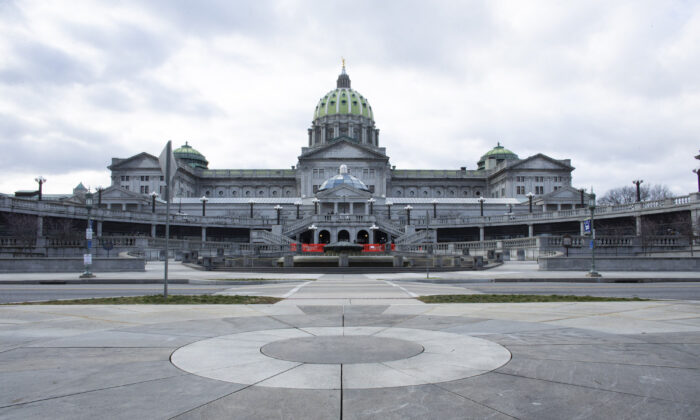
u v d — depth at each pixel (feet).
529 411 16.92
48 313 39.24
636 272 108.27
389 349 25.82
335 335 29.84
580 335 29.66
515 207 368.07
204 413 16.70
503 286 75.51
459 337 28.99
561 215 261.03
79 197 351.05
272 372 21.48
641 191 409.69
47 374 21.22
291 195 510.17
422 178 514.68
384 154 477.36
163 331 31.35
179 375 21.06
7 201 209.56
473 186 518.78
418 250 214.90
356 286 74.69
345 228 285.84
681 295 58.70
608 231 232.12
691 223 191.21
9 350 25.79
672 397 18.33
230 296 53.36
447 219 296.92
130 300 48.96
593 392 18.86
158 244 176.55
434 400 17.94
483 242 191.42
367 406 17.33
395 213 361.30
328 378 20.56
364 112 570.87
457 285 78.23
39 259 108.47
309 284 79.46
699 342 27.58
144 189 438.81
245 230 313.53
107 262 110.11
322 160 451.94
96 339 28.71
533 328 32.09
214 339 28.68
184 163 476.13
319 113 572.92
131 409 17.06
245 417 16.37
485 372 21.43
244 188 508.94
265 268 118.93
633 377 20.77
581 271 111.86
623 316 37.09
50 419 16.12
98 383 19.95
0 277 92.22
